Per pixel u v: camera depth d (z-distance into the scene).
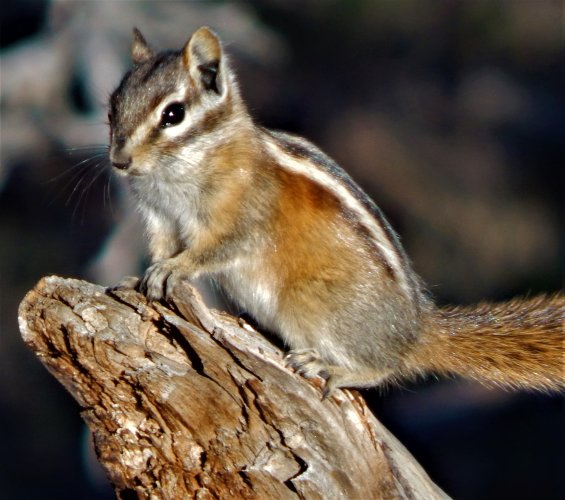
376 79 22.89
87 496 20.02
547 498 18.11
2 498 19.91
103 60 18.47
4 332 21.36
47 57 18.92
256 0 22.25
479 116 23.41
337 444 7.73
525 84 24.30
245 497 7.73
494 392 21.05
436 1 23.45
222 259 9.38
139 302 7.82
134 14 18.95
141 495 7.83
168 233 9.73
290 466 7.69
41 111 19.14
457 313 9.75
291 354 8.62
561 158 23.16
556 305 9.79
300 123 21.80
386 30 23.12
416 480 8.10
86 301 7.73
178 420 7.64
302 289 9.28
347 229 9.23
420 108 23.03
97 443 7.79
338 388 8.25
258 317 9.55
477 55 24.08
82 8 18.86
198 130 9.05
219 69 9.19
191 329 7.63
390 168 21.97
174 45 18.97
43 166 20.28
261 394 7.61
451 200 22.16
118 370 7.60
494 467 18.97
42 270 21.08
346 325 9.23
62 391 21.50
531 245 22.09
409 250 21.70
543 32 24.27
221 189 9.23
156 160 8.91
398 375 9.58
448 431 19.92
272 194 9.25
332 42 22.73
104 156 11.02
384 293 9.25
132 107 8.87
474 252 21.86
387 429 8.59
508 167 22.97
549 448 19.39
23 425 21.16
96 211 20.86
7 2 20.81
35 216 21.14
